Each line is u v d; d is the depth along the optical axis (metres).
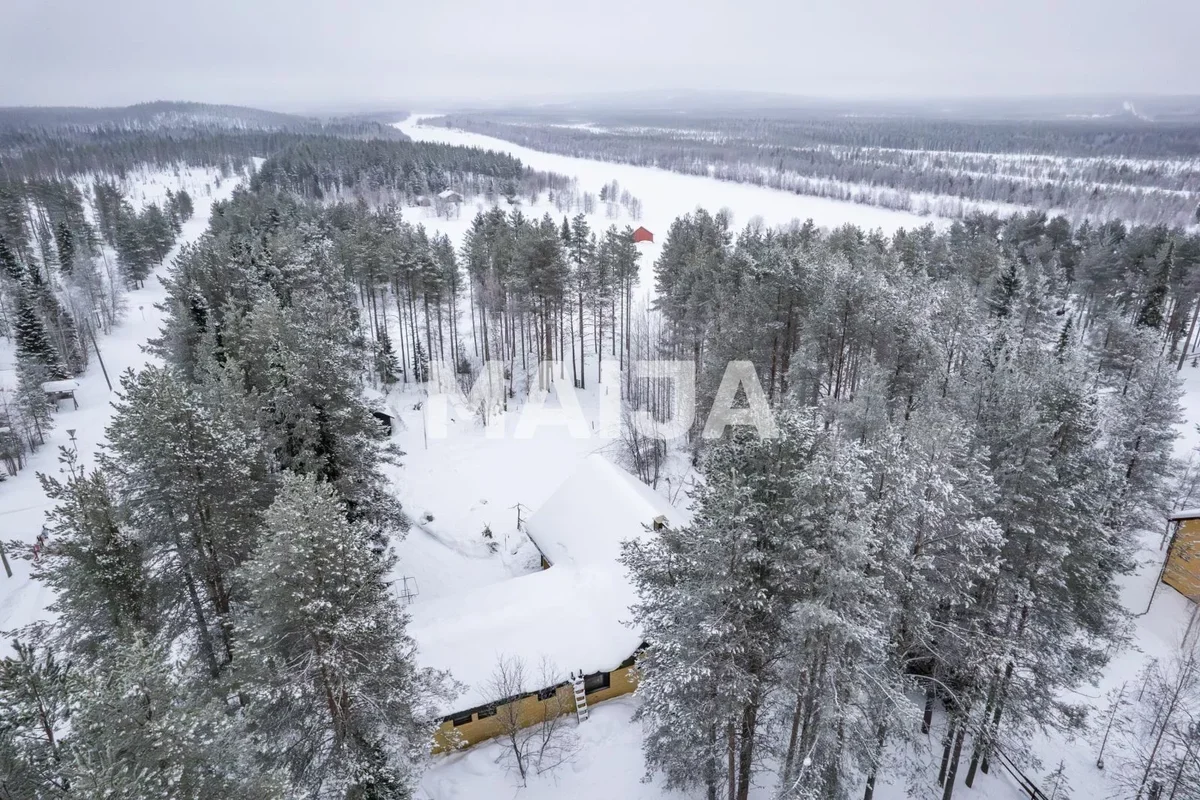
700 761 17.27
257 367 31.38
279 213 81.38
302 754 16.06
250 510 21.20
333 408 25.83
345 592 15.78
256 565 15.10
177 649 20.92
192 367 36.84
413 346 63.78
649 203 168.25
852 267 42.78
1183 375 54.97
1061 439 21.78
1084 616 20.44
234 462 20.20
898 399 35.09
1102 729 23.95
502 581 29.98
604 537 28.61
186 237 110.88
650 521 28.16
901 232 77.19
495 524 36.53
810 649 14.43
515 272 55.00
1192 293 54.06
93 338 64.88
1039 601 18.61
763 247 52.19
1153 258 56.31
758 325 39.16
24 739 12.03
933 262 64.94
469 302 75.12
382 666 16.28
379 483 29.02
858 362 38.25
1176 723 21.03
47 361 56.97
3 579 33.03
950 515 17.66
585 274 56.34
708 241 66.50
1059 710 20.16
